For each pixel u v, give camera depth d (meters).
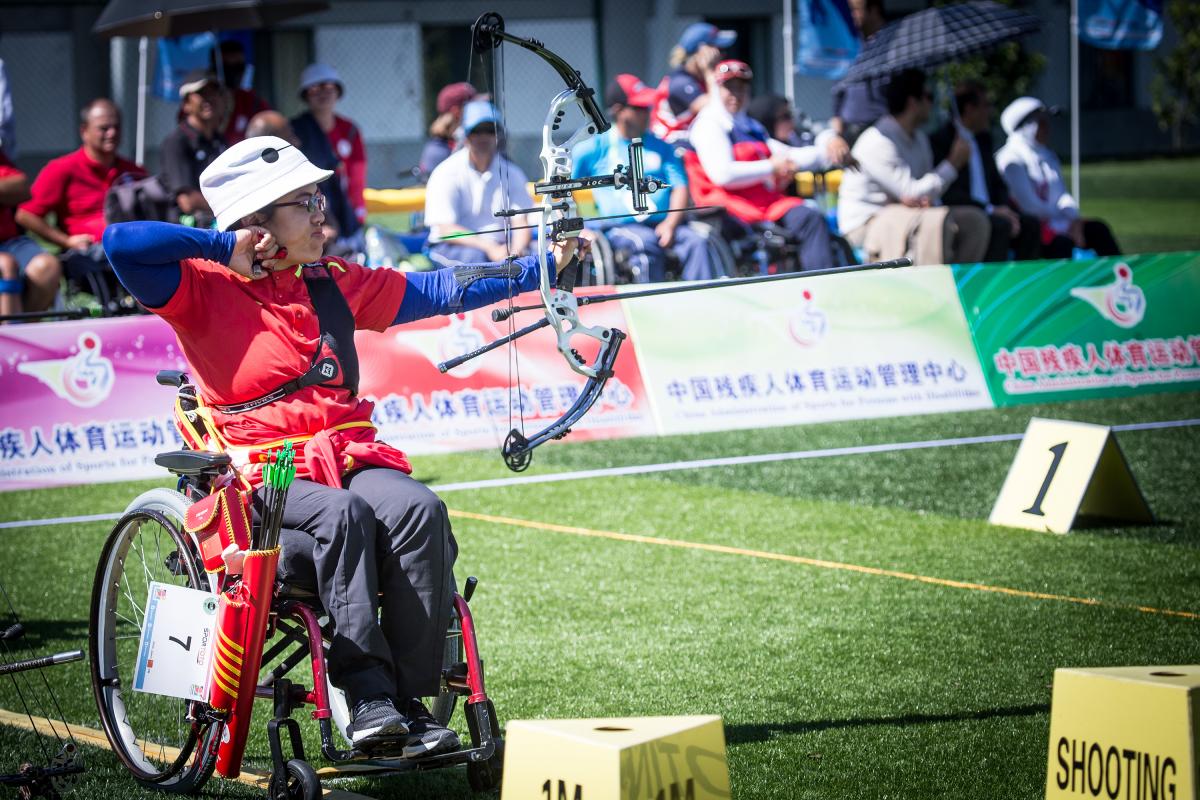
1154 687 4.24
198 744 5.41
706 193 13.52
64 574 8.90
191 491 5.51
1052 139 42.19
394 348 11.47
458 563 8.88
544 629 7.53
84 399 11.11
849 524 9.58
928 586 8.15
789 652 7.05
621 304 12.07
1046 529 9.35
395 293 5.59
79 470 11.08
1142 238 24.48
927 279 12.79
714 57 13.62
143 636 5.29
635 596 8.09
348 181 15.67
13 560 9.23
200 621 5.12
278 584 5.18
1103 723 4.38
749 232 13.58
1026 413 12.80
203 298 5.18
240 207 5.17
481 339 11.63
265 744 6.13
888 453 11.59
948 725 5.99
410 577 5.05
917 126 14.27
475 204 12.81
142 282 5.02
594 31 34.31
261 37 33.66
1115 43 19.77
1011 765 5.53
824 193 15.91
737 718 6.15
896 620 7.54
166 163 13.09
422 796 5.48
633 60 34.28
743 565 8.67
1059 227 15.80
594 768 4.07
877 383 12.56
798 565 8.65
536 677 6.78
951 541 9.13
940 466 11.12
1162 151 43.78
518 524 9.79
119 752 5.73
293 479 5.05
